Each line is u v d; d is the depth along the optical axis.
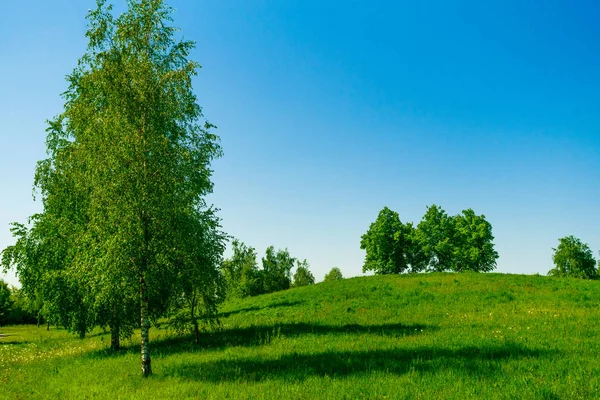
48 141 26.38
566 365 12.30
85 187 19.02
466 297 32.41
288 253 103.44
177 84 18.08
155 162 16.84
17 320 92.88
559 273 86.81
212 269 19.36
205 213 19.50
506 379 11.18
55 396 13.41
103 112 17.98
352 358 15.68
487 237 67.94
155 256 16.22
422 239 70.44
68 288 24.77
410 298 34.16
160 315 23.98
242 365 15.79
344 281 47.78
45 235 25.52
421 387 10.93
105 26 17.83
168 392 12.36
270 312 34.84
